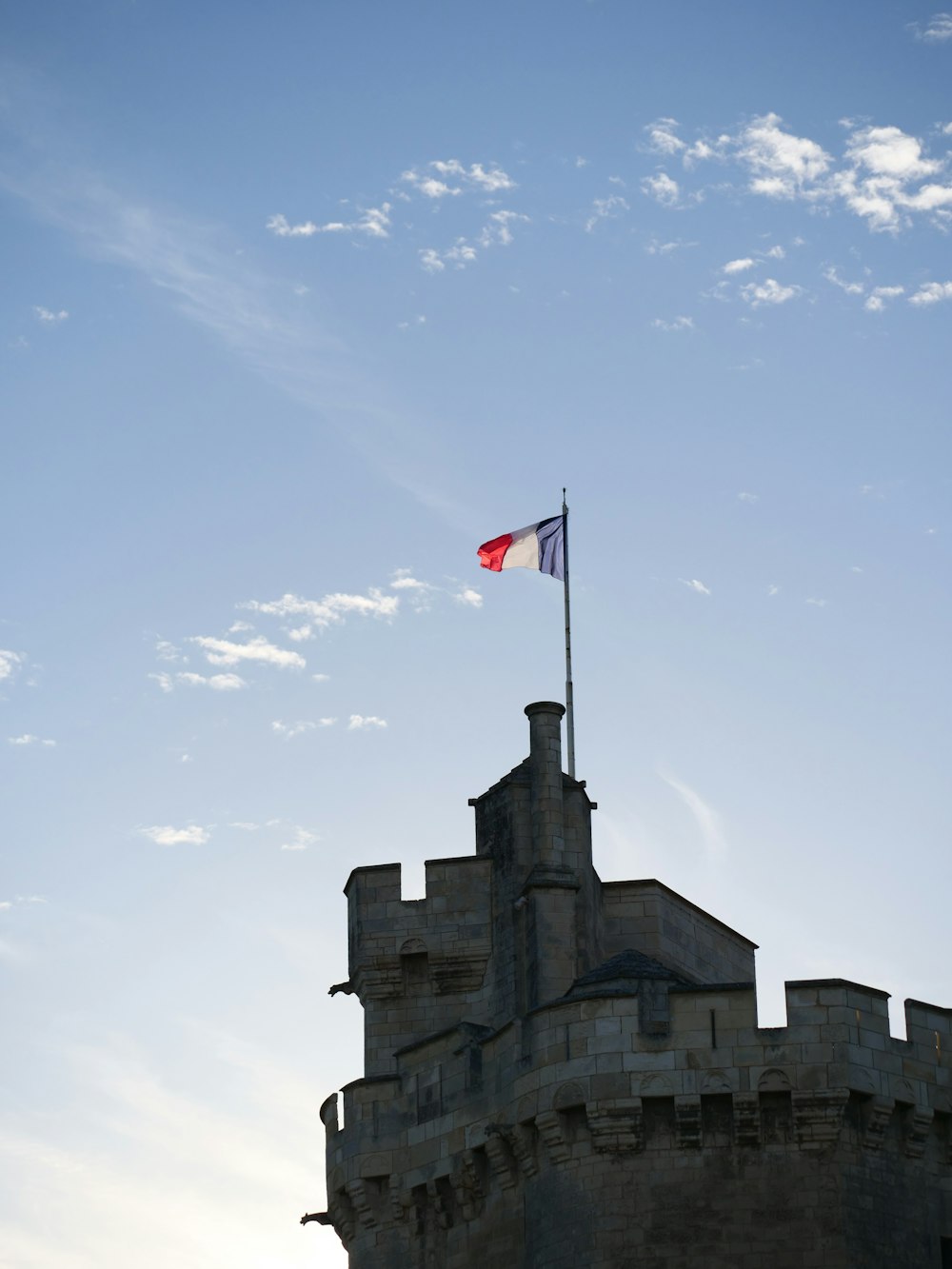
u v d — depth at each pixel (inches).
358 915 3102.9
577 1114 2696.9
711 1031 2684.5
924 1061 2733.8
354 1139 2984.7
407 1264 2920.8
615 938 3051.2
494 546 3405.5
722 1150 2659.9
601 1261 2640.3
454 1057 2908.5
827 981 2699.3
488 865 3093.0
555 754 3070.9
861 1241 2632.9
